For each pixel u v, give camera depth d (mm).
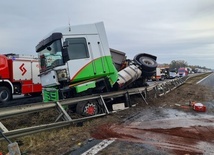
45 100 9086
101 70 8727
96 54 8672
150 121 7094
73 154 4344
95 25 8898
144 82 12492
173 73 51156
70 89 7906
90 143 4992
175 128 6141
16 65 15336
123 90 9977
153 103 10930
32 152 4500
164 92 14258
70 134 5734
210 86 21391
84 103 7891
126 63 11453
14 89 15281
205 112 8562
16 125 7109
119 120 7348
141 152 4355
